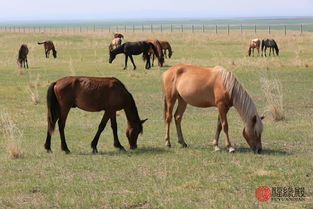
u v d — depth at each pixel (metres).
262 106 17.34
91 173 9.31
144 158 10.42
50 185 8.48
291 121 14.66
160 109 17.42
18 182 8.75
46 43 37.16
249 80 23.66
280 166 9.48
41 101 19.06
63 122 10.95
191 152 10.98
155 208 7.25
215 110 17.03
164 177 8.83
